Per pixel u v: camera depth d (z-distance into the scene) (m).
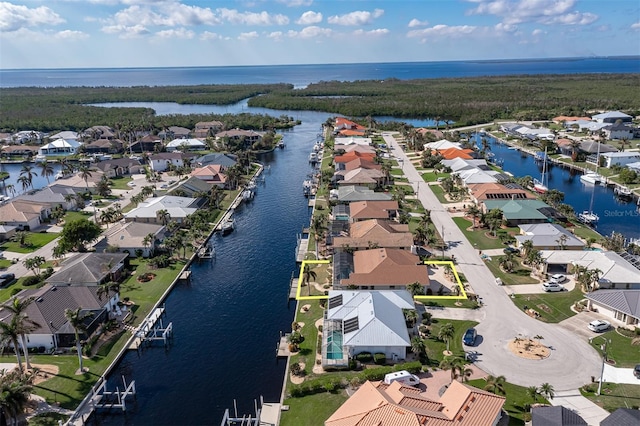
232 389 73.88
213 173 185.50
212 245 129.00
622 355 75.19
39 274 107.50
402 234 117.00
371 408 58.03
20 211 139.50
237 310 96.50
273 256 121.75
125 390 73.38
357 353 76.25
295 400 67.81
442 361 74.31
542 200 148.88
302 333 85.12
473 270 106.56
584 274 93.88
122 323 89.38
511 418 62.16
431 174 191.62
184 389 74.00
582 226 133.25
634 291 86.00
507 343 79.38
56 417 65.69
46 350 80.69
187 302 99.81
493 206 140.38
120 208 155.25
